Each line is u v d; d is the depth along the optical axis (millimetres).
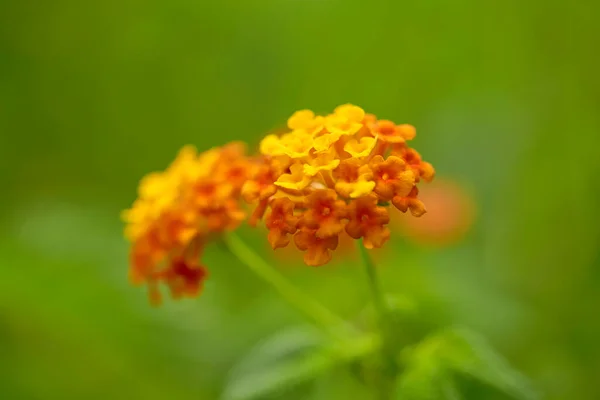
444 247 335
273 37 404
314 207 214
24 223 334
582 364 293
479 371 233
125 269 312
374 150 222
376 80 405
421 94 395
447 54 385
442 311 288
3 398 301
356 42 396
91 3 440
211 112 442
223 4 432
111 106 458
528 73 353
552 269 322
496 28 364
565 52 343
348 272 324
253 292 362
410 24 384
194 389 298
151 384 303
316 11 392
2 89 441
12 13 435
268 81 408
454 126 340
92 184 459
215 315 313
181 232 235
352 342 241
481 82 365
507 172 324
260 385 239
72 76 454
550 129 329
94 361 312
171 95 449
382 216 213
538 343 297
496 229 325
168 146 458
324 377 244
